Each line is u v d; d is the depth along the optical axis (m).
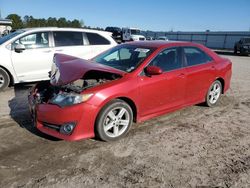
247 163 3.73
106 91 3.97
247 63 17.23
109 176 3.29
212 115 5.61
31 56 7.28
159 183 3.19
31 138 4.24
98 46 8.41
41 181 3.15
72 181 3.17
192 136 4.53
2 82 7.04
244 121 5.35
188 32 46.50
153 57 4.67
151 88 4.51
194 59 5.49
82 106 3.80
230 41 40.00
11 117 5.11
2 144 4.02
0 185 3.05
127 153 3.86
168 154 3.88
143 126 4.86
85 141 4.17
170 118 5.33
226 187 3.17
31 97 4.60
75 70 4.09
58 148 3.94
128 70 4.48
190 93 5.38
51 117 3.88
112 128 4.20
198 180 3.28
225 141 4.40
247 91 8.00
